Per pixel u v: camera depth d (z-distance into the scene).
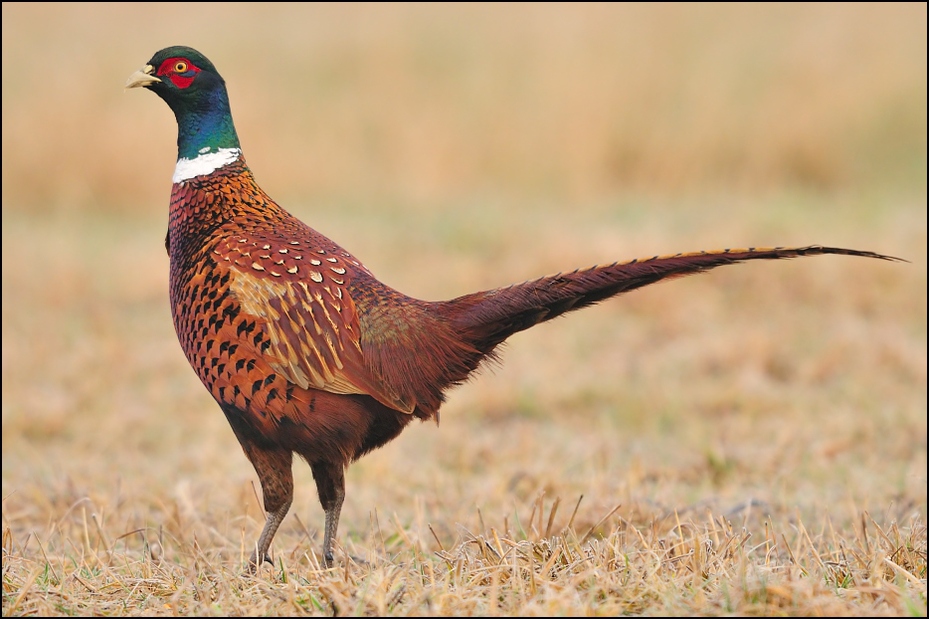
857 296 17.11
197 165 8.11
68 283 18.52
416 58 27.92
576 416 13.62
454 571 6.81
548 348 15.89
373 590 6.48
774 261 17.94
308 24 30.08
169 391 14.59
